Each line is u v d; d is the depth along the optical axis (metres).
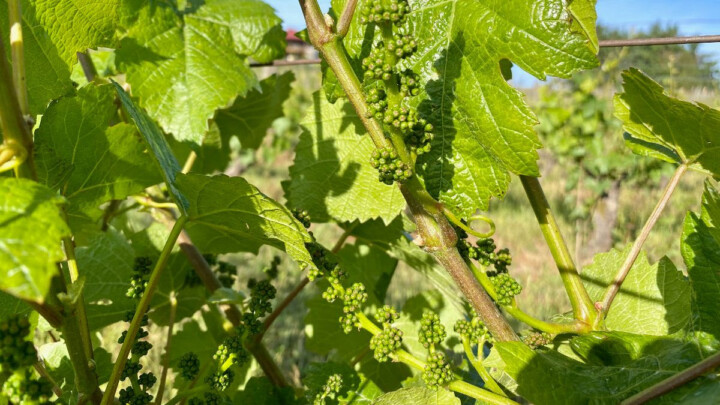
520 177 0.44
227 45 0.62
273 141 4.36
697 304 0.34
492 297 0.41
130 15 0.57
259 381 0.52
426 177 0.40
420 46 0.39
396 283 1.72
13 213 0.22
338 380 0.45
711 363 0.30
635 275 0.51
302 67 6.05
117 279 0.57
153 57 0.59
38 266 0.21
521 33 0.36
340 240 0.59
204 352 0.67
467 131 0.39
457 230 0.40
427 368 0.37
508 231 2.57
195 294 0.64
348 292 0.39
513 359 0.33
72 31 0.38
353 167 0.53
